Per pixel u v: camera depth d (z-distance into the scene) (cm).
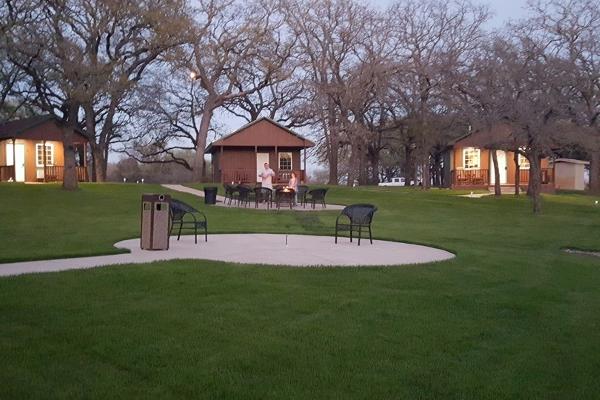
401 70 3997
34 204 2483
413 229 1942
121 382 477
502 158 4322
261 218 2117
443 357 562
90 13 2731
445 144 4678
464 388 488
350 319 677
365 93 4238
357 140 4453
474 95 2691
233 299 751
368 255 1204
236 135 4259
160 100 4988
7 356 527
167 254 1125
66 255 1070
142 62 3450
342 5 4297
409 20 4059
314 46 4522
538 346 609
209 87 4616
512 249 1463
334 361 539
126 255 1104
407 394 471
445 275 977
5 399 438
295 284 854
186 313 678
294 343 585
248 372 506
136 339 581
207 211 2355
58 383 470
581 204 3131
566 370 541
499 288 895
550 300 828
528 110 2431
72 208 2392
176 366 514
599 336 656
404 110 4759
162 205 1190
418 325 664
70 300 725
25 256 1045
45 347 553
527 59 2562
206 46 4297
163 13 2959
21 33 2509
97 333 596
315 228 1819
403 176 7438
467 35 3994
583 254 1458
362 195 3406
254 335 605
